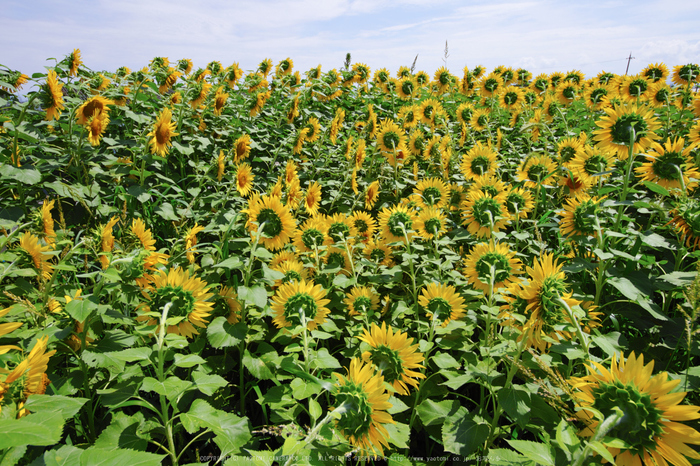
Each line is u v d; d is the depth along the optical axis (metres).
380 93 8.07
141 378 1.68
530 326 1.56
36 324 1.86
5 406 1.09
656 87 5.74
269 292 2.57
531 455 1.17
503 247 2.23
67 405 1.18
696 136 3.17
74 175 3.44
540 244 2.48
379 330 1.57
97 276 2.37
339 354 2.62
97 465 0.99
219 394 2.16
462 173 4.58
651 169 2.63
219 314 2.39
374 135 5.60
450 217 3.86
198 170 4.11
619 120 2.60
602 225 2.88
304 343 1.74
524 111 6.62
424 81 8.34
